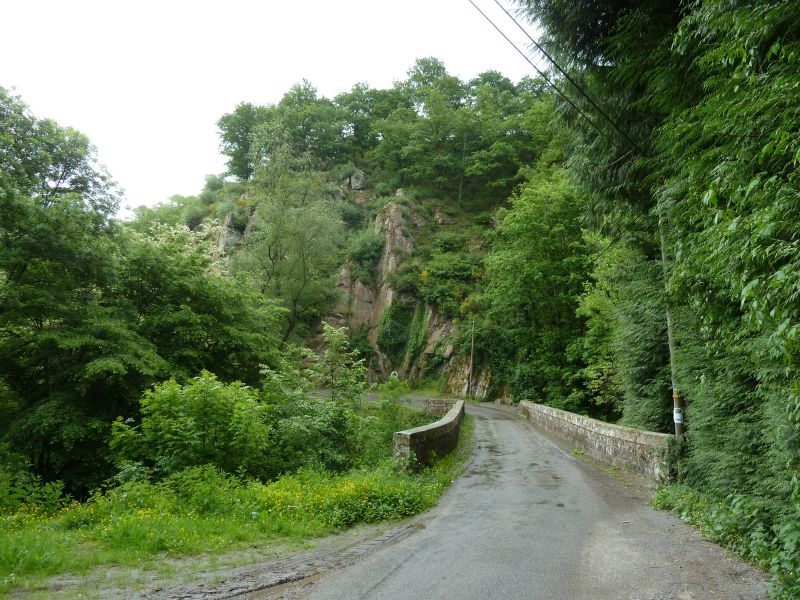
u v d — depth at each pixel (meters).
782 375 5.93
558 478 11.35
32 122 15.89
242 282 20.55
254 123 69.62
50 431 13.12
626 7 8.51
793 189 3.56
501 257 31.30
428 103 63.41
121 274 16.53
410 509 8.02
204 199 65.75
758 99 4.06
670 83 7.29
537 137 47.56
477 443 18.11
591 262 25.25
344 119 72.75
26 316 13.91
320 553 5.59
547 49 9.54
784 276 3.42
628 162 10.04
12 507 8.31
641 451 11.45
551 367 29.52
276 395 13.38
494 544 6.02
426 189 61.97
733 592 4.33
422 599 4.13
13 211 13.10
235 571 4.77
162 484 7.84
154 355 14.30
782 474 6.08
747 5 4.72
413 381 46.59
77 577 4.37
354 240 54.81
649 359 13.57
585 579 4.69
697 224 5.70
